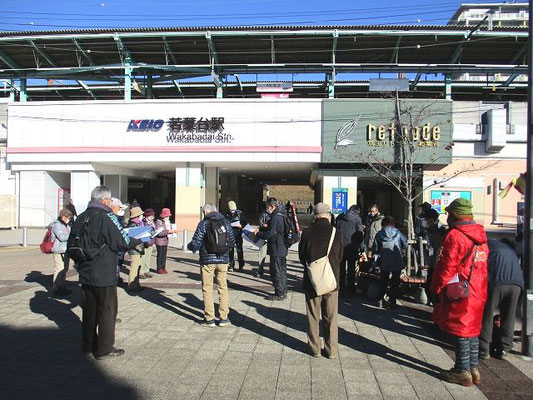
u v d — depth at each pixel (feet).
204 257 20.03
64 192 86.94
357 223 27.09
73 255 15.79
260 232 27.71
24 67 90.33
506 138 76.02
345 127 74.74
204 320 20.35
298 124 75.46
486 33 75.56
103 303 15.90
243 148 75.92
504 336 16.69
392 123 73.82
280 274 25.68
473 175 76.95
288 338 18.57
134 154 77.20
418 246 27.73
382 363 15.93
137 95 108.47
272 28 76.84
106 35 77.87
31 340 17.94
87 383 13.79
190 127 76.23
